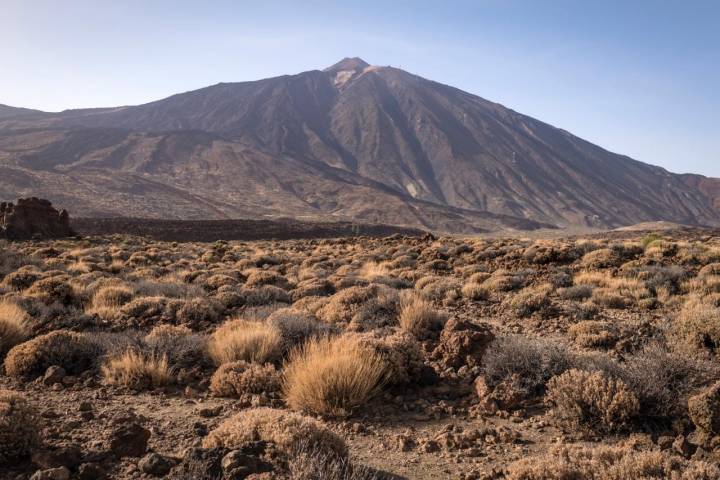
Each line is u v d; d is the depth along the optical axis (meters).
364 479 4.50
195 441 5.33
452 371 8.01
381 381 7.33
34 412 5.01
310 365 6.90
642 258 20.78
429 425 6.23
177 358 8.52
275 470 4.15
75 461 4.57
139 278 20.14
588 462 4.54
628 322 11.64
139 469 4.50
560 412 6.22
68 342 8.53
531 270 19.59
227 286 16.92
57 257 30.17
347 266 23.67
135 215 148.62
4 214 46.72
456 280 18.33
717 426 5.08
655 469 4.30
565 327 11.50
